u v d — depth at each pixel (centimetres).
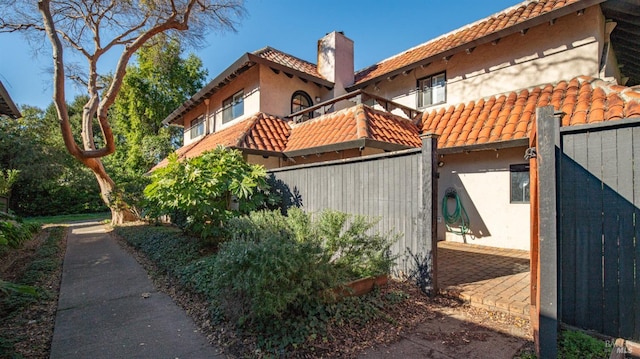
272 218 505
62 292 503
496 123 766
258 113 1084
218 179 663
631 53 964
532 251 335
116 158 2681
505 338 336
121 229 1180
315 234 425
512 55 884
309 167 687
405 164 498
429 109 1045
